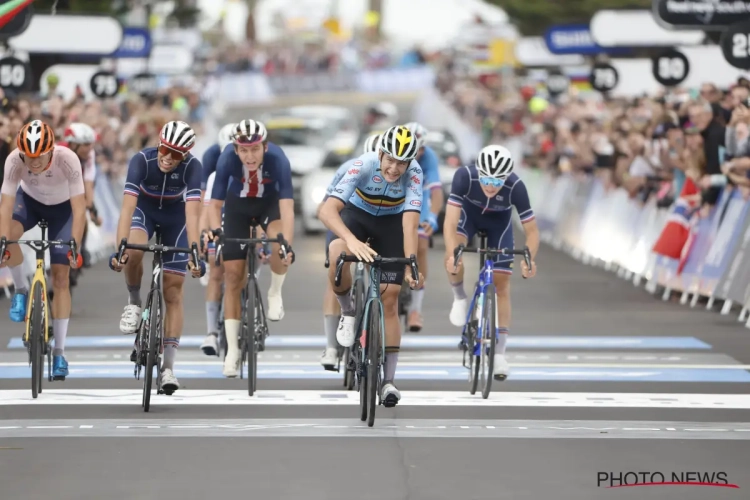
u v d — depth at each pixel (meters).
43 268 25.03
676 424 22.94
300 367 29.45
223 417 23.31
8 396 25.36
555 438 21.66
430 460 19.98
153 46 83.69
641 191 51.00
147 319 24.14
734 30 44.16
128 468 19.39
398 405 24.70
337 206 22.50
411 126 32.66
